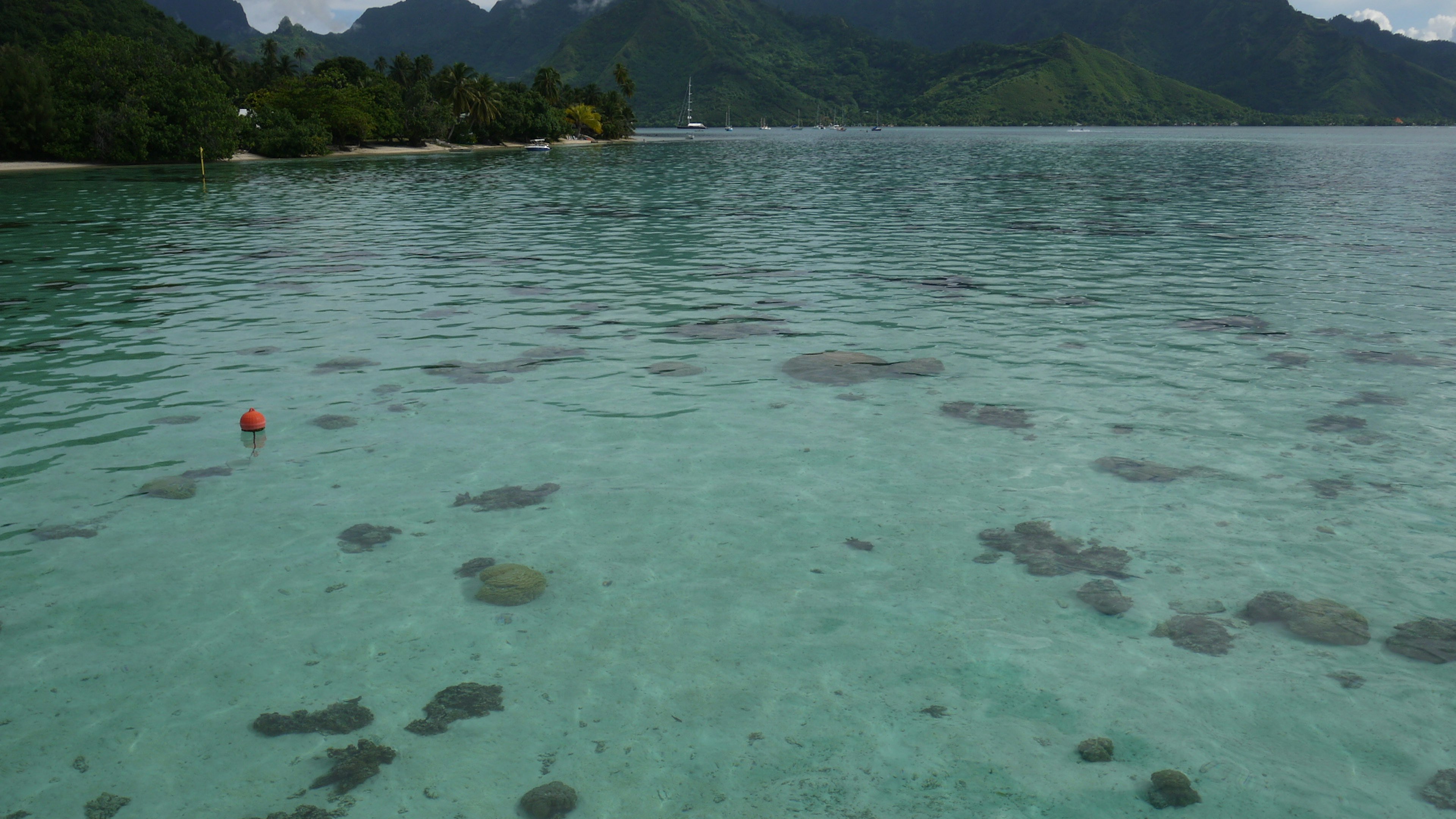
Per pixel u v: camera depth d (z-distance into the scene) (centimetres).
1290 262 2111
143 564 673
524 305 1627
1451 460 881
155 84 6619
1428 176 5678
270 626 594
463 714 505
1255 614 610
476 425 983
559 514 768
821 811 429
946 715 506
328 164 7362
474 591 643
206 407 1028
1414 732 488
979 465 877
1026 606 625
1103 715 505
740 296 1714
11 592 631
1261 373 1179
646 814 426
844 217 3256
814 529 743
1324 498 797
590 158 9144
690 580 662
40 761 461
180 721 496
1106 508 779
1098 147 12238
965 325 1456
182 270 2009
